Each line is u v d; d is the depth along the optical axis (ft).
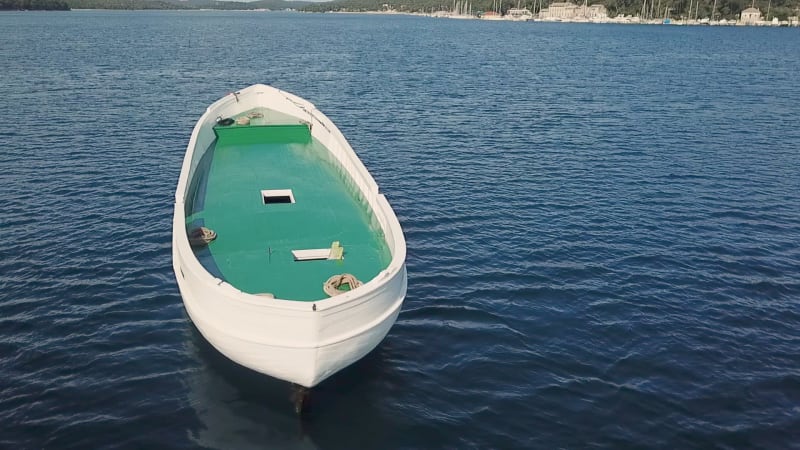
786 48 443.32
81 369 54.70
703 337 63.21
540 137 143.64
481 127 152.87
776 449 48.14
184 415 49.01
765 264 80.23
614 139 143.02
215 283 45.70
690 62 333.01
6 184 101.24
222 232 59.16
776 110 184.44
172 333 60.49
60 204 93.56
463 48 417.49
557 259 80.12
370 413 49.78
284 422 48.24
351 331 45.21
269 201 67.56
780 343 62.64
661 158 127.65
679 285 74.13
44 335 59.72
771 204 102.12
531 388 54.34
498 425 49.67
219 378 53.26
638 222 93.40
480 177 112.68
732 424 50.75
